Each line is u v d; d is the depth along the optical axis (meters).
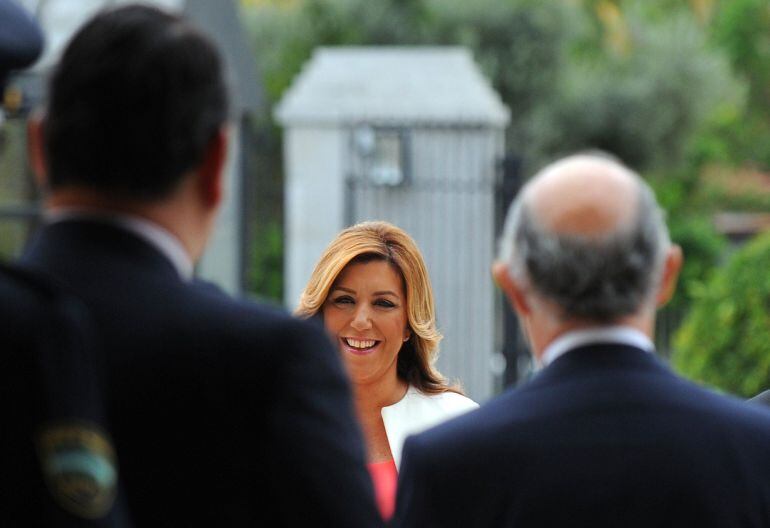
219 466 4.62
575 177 5.52
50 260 4.73
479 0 53.06
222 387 4.63
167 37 4.79
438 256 26.53
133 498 4.58
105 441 4.29
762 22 80.94
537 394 5.50
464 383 26.14
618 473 5.27
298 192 27.58
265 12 51.69
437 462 5.41
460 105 27.16
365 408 9.81
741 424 5.38
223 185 4.97
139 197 4.77
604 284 5.41
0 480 4.30
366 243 9.76
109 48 4.76
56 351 4.32
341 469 4.66
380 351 9.73
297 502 4.62
